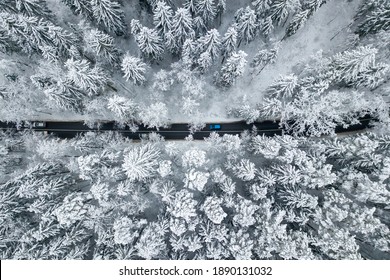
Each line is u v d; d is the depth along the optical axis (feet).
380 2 103.76
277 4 101.96
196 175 91.71
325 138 114.93
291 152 94.22
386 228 94.12
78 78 94.53
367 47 98.84
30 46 106.93
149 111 105.60
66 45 101.71
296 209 101.71
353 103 107.04
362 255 104.53
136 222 99.96
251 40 115.75
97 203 106.73
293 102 107.96
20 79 112.27
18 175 110.83
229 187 96.22
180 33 98.58
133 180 98.94
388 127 109.09
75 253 94.68
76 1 100.42
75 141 112.16
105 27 112.47
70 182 108.06
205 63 104.47
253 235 99.14
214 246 97.91
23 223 102.01
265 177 96.58
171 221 92.38
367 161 96.58
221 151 110.42
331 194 94.27
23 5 99.50
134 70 97.09
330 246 90.33
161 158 109.91
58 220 88.22
